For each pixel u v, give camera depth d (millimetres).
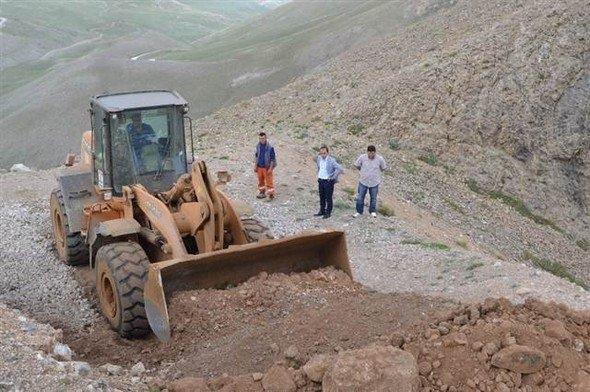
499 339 5613
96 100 9391
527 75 30453
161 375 6680
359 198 15008
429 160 29609
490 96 30375
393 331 6449
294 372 5699
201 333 7488
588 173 29641
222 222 8266
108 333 8570
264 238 8883
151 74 116688
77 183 10758
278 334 6828
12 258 11492
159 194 9133
